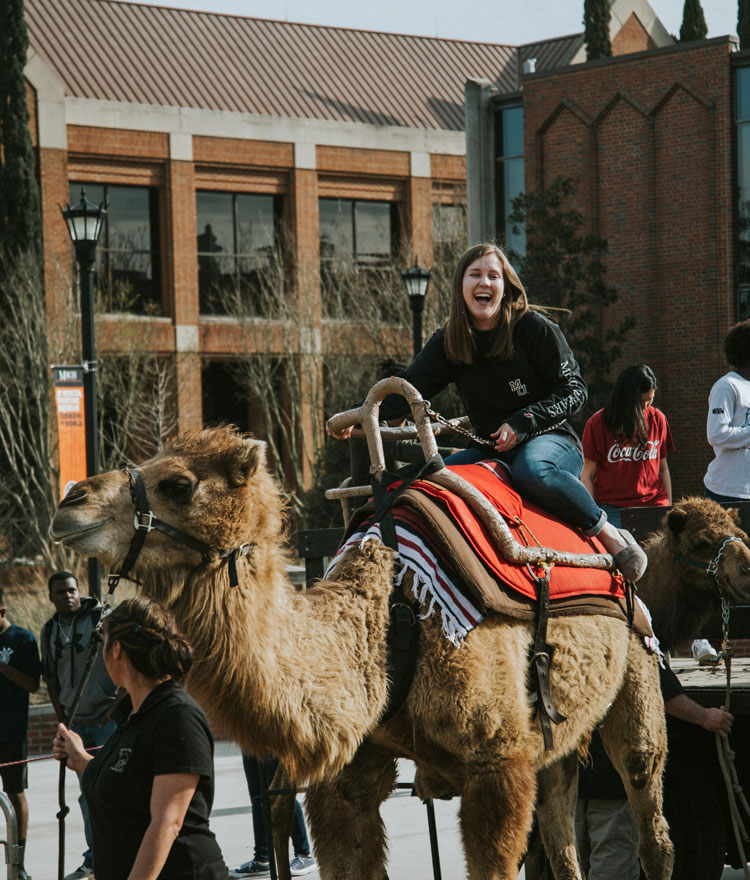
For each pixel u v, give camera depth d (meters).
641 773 5.92
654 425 8.31
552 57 48.16
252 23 45.28
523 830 4.85
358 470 6.75
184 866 4.16
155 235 39.41
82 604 9.46
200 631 4.50
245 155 40.53
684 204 31.25
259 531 4.61
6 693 9.33
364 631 4.77
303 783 4.83
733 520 6.82
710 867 6.72
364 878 5.05
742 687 6.71
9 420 33.47
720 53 30.53
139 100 39.47
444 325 5.78
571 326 30.75
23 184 35.62
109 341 35.88
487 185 34.00
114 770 4.18
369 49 47.06
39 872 9.07
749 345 8.24
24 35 36.06
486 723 4.79
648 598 6.89
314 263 41.28
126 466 4.62
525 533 5.28
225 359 40.59
